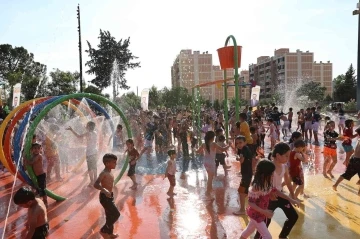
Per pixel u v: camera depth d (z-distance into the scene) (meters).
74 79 39.41
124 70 47.16
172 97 65.38
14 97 18.14
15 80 39.75
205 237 6.11
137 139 17.09
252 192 4.87
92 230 6.63
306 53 108.81
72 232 6.53
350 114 40.12
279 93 96.62
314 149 15.41
